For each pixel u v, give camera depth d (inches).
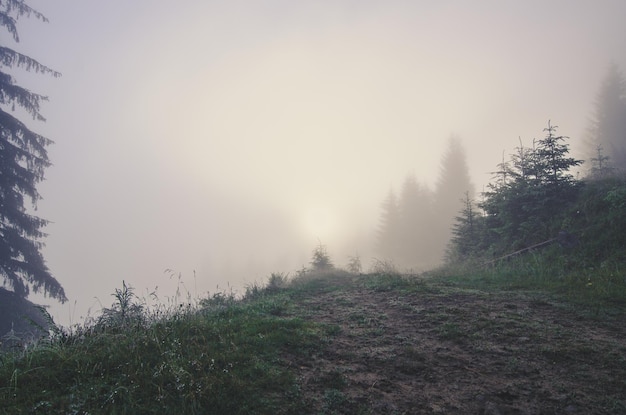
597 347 206.5
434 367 194.4
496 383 175.8
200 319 248.8
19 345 204.1
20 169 711.1
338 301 357.7
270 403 154.8
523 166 565.9
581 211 484.7
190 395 151.2
